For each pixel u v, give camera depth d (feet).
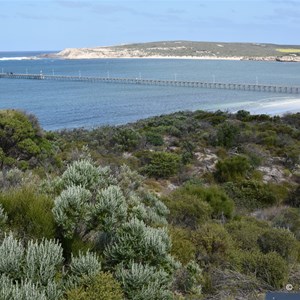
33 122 56.90
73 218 15.10
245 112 137.69
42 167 42.27
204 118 130.52
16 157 51.49
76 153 50.65
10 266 12.17
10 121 51.62
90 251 15.58
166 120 121.70
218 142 89.92
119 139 87.86
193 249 24.27
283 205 59.11
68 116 203.51
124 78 455.63
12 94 321.73
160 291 14.78
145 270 14.60
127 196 26.86
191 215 37.70
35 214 15.14
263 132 101.35
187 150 83.76
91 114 210.79
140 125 123.65
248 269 22.57
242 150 85.66
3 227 14.82
